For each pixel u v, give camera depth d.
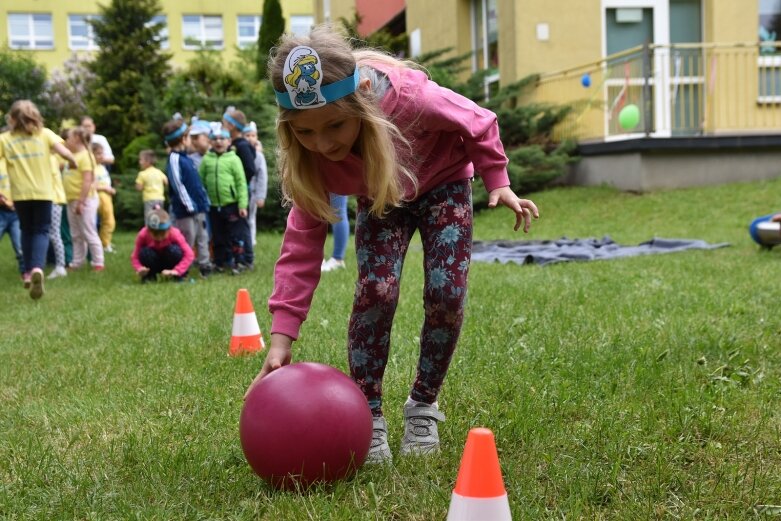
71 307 6.89
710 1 14.97
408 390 3.64
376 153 2.53
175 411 3.51
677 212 12.28
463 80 17.86
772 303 5.36
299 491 2.48
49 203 7.83
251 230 9.83
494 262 8.66
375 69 2.70
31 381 4.18
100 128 25.22
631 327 4.64
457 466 2.73
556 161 14.65
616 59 14.62
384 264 2.82
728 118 14.34
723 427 2.97
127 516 2.41
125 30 26.11
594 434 2.96
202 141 9.56
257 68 19.88
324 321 5.14
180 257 8.51
